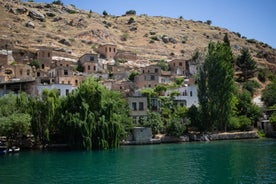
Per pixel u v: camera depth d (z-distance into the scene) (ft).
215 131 303.27
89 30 613.52
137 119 294.46
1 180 133.49
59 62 431.84
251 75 500.74
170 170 148.05
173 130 276.21
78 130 224.33
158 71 434.71
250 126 320.70
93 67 436.35
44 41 517.96
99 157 191.21
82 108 228.43
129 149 229.45
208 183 121.49
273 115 321.93
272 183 118.42
